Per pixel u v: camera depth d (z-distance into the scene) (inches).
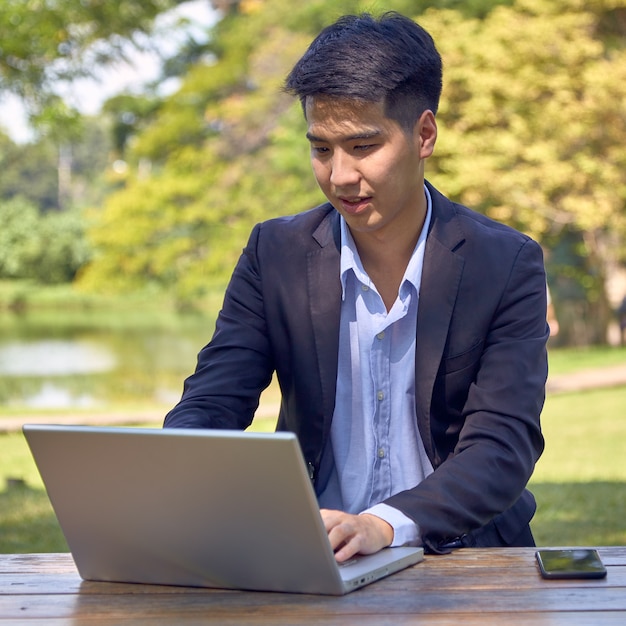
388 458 76.4
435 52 69.9
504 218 609.3
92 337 883.4
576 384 496.4
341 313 76.4
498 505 67.5
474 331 73.2
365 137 66.6
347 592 56.0
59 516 59.3
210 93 872.9
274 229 79.4
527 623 50.9
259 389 79.0
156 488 56.2
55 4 478.6
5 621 53.2
